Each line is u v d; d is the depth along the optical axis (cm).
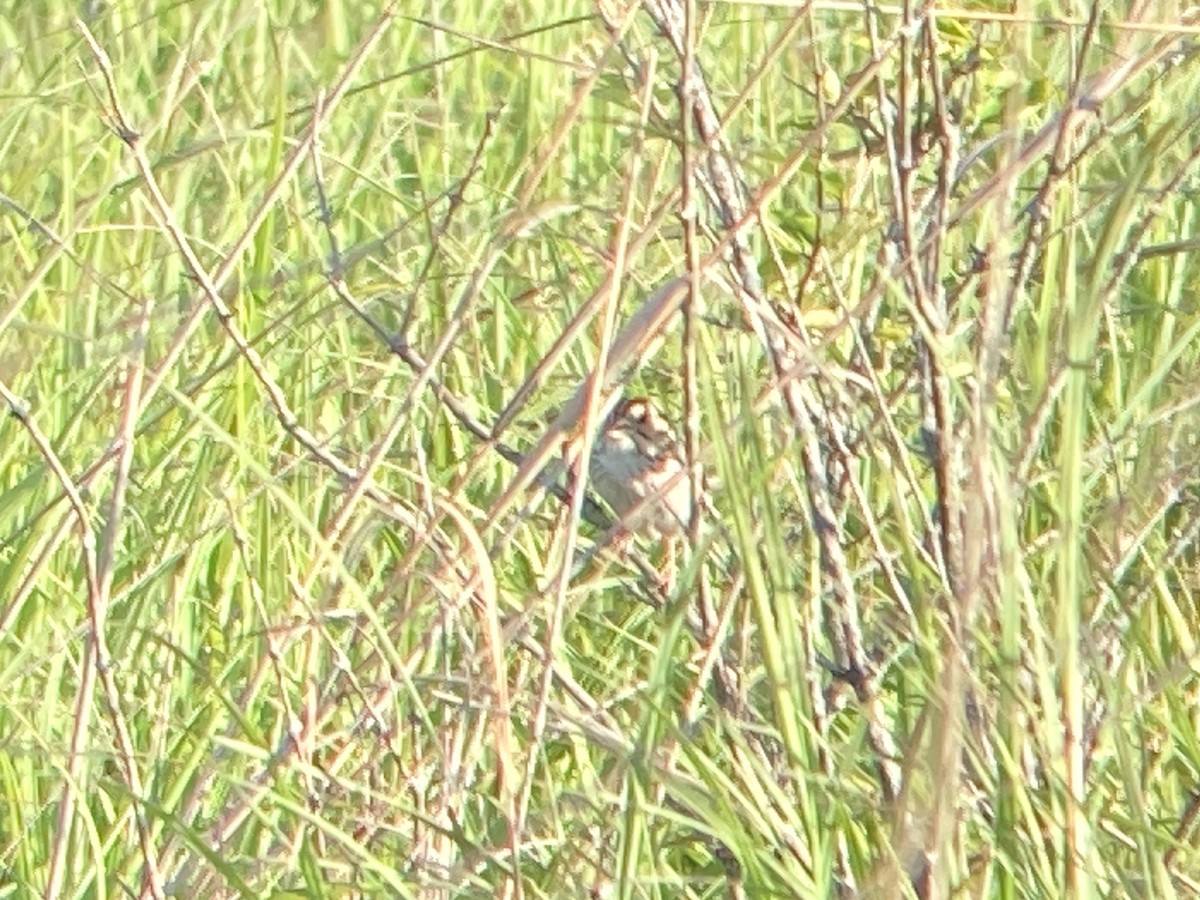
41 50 1588
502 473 970
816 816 637
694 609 782
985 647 625
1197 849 683
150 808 652
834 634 725
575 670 841
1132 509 761
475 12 1580
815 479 711
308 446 750
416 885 671
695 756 646
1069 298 671
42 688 904
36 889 768
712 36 1254
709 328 875
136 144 738
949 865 588
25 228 1310
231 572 934
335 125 1399
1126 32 777
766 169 945
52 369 1141
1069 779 627
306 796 704
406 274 1115
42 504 1027
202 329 1135
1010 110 593
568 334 744
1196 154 764
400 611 816
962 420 758
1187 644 719
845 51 1088
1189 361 916
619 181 1180
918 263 716
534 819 745
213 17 1555
